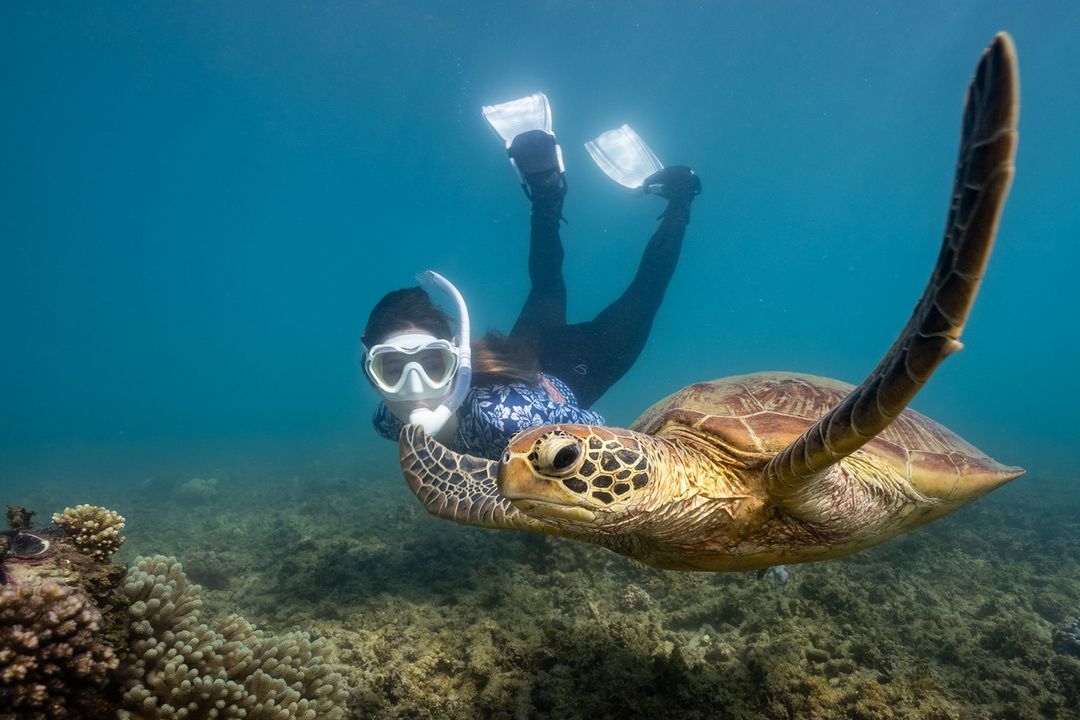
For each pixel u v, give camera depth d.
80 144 13.45
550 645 0.89
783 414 0.77
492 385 1.07
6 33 8.47
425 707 0.79
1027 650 0.97
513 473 0.61
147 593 0.62
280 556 1.56
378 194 17.20
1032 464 3.94
